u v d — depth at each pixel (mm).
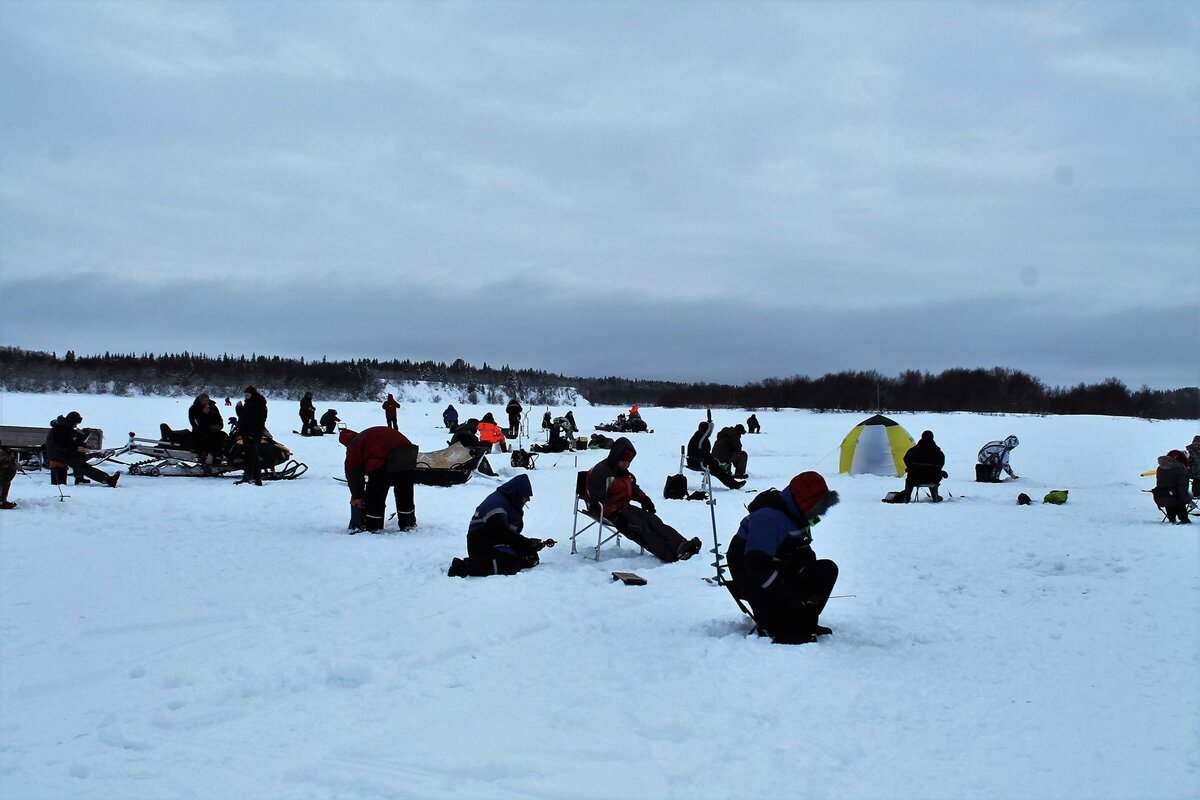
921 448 15828
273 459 18484
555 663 5750
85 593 7559
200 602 7285
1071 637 6477
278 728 4559
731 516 13078
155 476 18297
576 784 3910
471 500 15211
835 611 7367
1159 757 4242
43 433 18875
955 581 8602
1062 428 51156
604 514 9602
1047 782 3955
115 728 4527
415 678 5418
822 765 4133
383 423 43000
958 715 4820
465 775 4004
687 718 4719
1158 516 13484
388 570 8805
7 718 4676
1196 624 6824
